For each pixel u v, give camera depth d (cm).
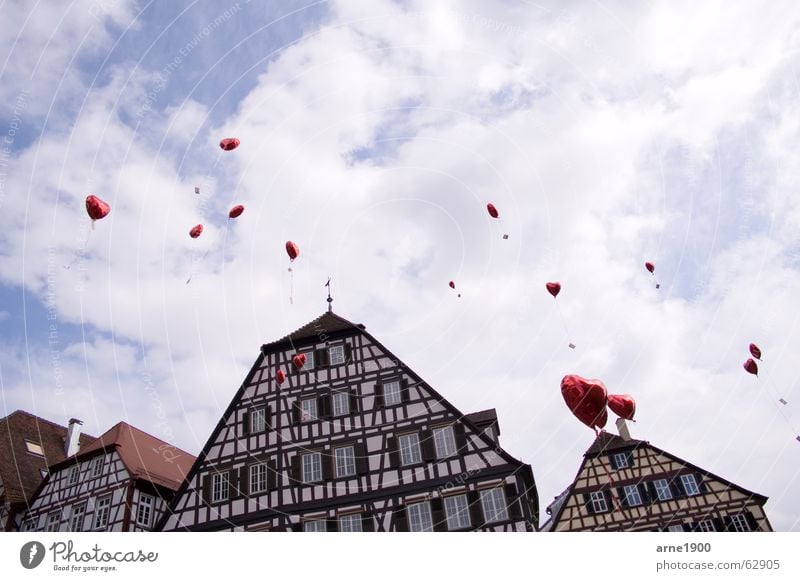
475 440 1716
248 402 1992
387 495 1684
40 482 2172
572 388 941
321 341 2072
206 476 1856
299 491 1750
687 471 1905
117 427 2119
